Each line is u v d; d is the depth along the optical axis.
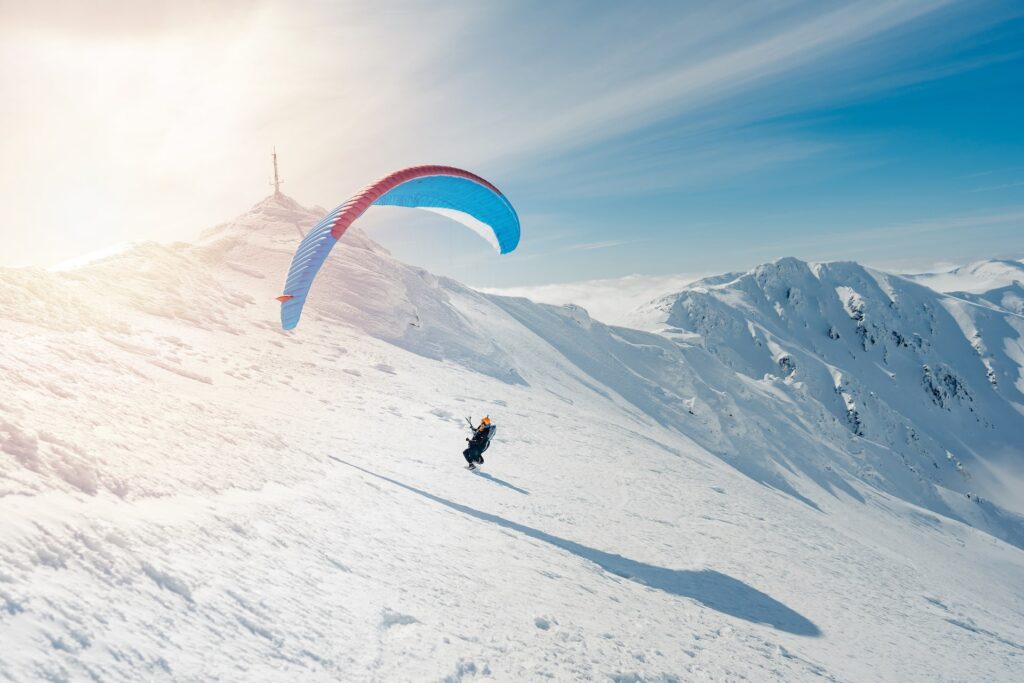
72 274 22.08
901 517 90.38
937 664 10.59
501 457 17.80
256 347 23.50
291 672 3.75
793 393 157.75
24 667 2.65
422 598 5.83
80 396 7.59
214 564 4.59
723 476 31.12
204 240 47.03
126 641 3.22
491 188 15.34
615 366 90.56
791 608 11.20
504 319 70.19
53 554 3.57
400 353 33.12
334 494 8.20
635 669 6.04
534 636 5.96
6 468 4.30
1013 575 70.25
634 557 11.38
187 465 6.64
